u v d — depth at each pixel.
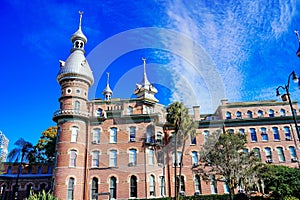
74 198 25.84
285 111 36.34
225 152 22.33
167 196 27.86
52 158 42.34
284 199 22.88
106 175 26.75
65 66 28.69
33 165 37.25
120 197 26.52
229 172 22.17
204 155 23.47
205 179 24.19
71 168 26.38
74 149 26.64
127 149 23.44
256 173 22.77
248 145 33.59
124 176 27.20
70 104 27.47
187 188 29.27
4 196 33.84
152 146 20.55
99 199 26.25
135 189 27.06
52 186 26.83
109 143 24.66
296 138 33.69
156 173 28.20
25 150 35.34
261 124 34.69
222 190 30.11
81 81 28.36
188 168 29.41
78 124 26.61
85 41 31.09
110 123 25.23
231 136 22.97
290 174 24.06
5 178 34.66
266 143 33.72
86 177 26.53
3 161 37.28
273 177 23.66
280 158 33.00
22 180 35.09
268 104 36.78
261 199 24.36
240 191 29.31
